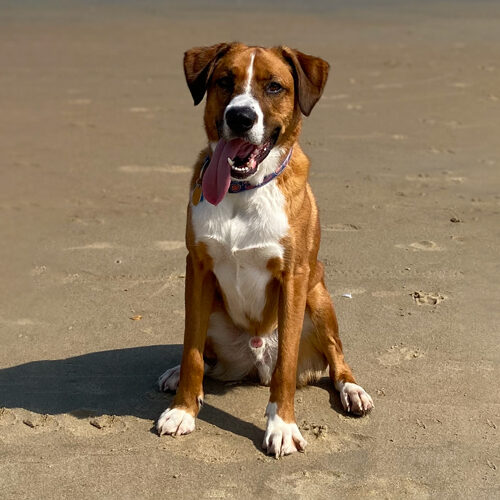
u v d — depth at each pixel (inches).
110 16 399.9
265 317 122.9
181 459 114.1
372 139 199.6
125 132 209.5
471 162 182.5
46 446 115.7
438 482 111.1
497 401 121.3
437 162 182.7
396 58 293.6
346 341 131.3
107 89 254.5
